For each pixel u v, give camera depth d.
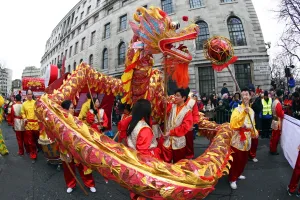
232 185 3.93
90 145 2.11
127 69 3.24
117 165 1.98
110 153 2.05
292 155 4.08
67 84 4.18
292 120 4.41
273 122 5.98
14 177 4.59
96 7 27.06
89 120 5.03
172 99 4.14
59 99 3.78
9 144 7.96
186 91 3.88
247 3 17.11
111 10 24.61
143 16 2.87
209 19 16.84
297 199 3.52
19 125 6.20
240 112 3.45
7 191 3.92
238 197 3.59
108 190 3.94
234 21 16.94
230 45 3.10
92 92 5.42
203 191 2.12
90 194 3.77
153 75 4.23
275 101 5.91
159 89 4.18
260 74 15.70
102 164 2.02
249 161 5.52
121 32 22.38
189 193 2.01
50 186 4.12
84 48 28.31
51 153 4.96
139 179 1.94
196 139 8.28
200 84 16.52
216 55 3.08
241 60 15.96
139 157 2.04
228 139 3.06
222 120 8.97
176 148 3.89
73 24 32.78
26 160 5.78
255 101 8.18
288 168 4.95
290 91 11.86
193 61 16.45
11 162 5.61
